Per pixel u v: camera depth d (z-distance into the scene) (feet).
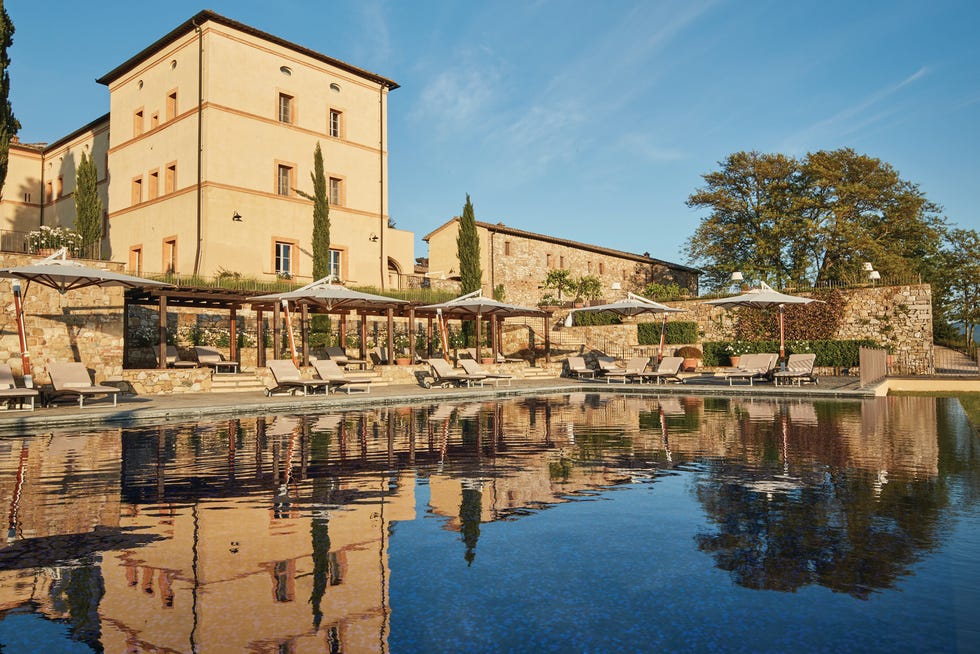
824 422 31.94
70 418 31.91
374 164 95.14
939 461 20.26
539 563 10.84
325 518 13.78
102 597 9.32
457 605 9.03
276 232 81.82
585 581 10.00
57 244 52.60
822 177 117.29
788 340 79.00
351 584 9.86
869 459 20.72
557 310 99.04
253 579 10.07
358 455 22.25
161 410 34.94
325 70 88.69
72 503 15.17
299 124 85.15
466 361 61.98
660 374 63.10
